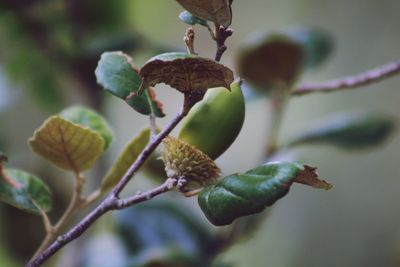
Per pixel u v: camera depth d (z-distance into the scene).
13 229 0.66
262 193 0.36
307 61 0.65
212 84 0.37
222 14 0.36
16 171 0.42
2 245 0.67
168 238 0.59
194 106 0.39
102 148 0.42
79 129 0.41
